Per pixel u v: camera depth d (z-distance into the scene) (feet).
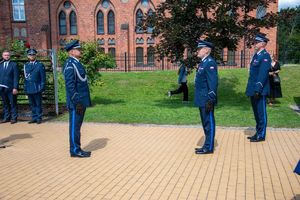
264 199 15.79
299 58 170.40
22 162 22.16
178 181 18.25
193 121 35.01
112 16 104.01
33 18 105.91
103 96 56.24
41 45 105.91
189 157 22.65
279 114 38.14
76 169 20.52
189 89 59.41
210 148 23.44
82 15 104.37
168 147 25.35
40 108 36.24
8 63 36.35
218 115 37.96
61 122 36.37
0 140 28.53
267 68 25.86
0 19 106.83
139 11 102.22
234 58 92.58
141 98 54.34
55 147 25.96
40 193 16.89
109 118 37.17
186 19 41.78
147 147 25.41
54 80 40.37
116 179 18.70
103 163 21.63
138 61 103.19
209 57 23.40
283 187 17.20
